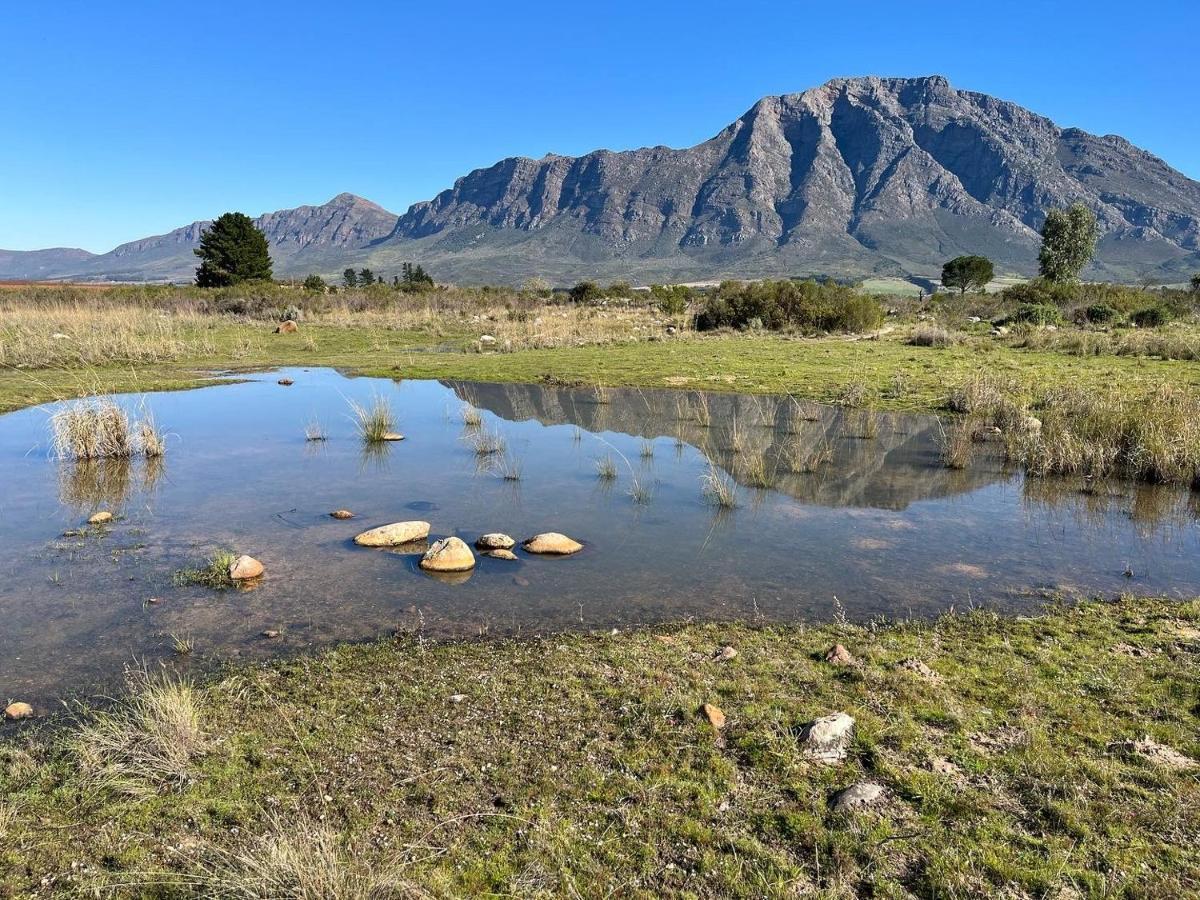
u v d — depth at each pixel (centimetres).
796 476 1062
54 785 372
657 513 887
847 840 324
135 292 4412
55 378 1811
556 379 1914
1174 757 382
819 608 610
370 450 1216
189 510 874
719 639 544
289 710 441
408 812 347
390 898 291
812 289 3331
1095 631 552
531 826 336
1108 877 301
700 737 407
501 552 732
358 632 558
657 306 4453
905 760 383
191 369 2097
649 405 1608
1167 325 2966
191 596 624
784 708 437
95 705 453
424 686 470
